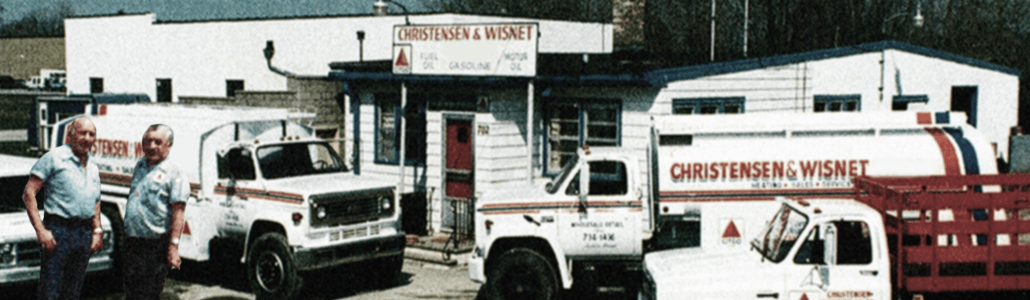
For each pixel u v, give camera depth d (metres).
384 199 13.37
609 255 11.62
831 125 11.34
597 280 11.70
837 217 8.66
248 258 12.88
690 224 11.34
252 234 13.09
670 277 8.73
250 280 12.84
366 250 13.01
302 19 26.03
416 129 17.92
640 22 18.67
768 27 35.38
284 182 12.98
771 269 8.61
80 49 32.75
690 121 11.45
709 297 8.62
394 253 13.38
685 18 42.19
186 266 15.36
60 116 28.19
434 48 16.30
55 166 7.45
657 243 11.42
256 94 21.09
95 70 32.31
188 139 13.57
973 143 11.20
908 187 10.27
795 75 17.88
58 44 69.62
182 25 29.09
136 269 7.45
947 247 8.80
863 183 10.33
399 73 16.73
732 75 16.27
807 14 34.38
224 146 13.21
